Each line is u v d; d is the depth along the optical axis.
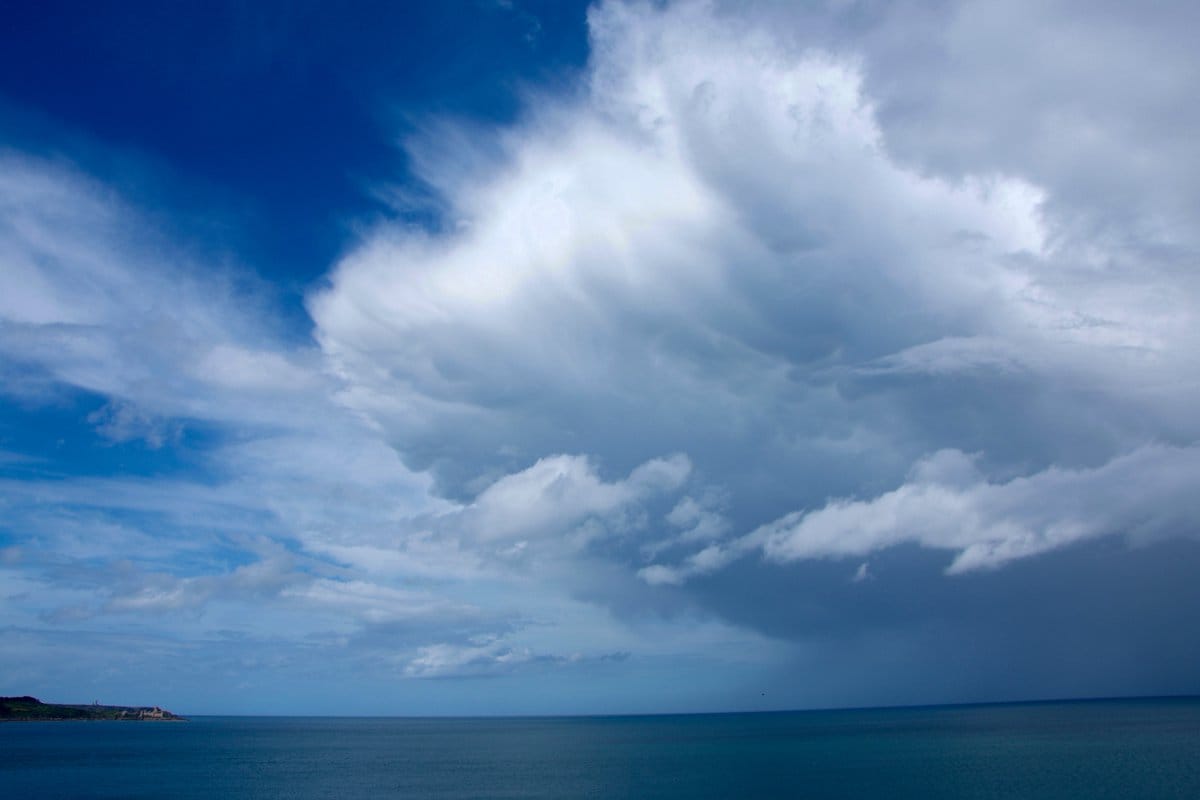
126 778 123.94
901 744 163.62
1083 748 137.38
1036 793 85.75
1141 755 122.69
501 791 102.19
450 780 117.12
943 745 157.00
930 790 90.44
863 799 85.25
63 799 99.44
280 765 148.25
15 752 185.00
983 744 155.50
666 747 183.50
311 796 100.12
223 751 191.75
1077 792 85.50
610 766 135.25
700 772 119.69
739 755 150.50
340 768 141.00
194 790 107.19
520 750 189.50
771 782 103.06
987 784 93.75
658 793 95.50
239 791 105.81
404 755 175.50
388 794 101.25
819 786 97.38
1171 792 84.50
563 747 197.50
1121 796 82.38
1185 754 122.94
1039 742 155.12
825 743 178.00
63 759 163.75
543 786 106.69
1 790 108.69
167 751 190.25
